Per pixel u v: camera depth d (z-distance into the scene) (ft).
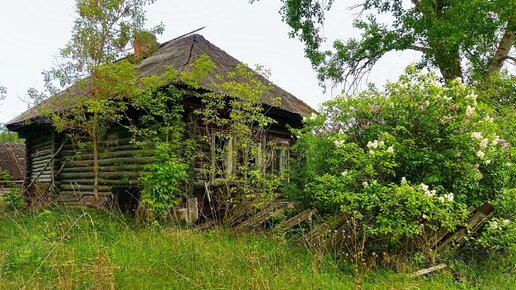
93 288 13.60
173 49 39.37
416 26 39.73
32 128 43.62
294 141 36.58
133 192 29.04
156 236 20.66
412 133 21.72
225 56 40.34
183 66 31.60
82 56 30.09
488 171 21.40
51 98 32.50
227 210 25.52
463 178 20.31
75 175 37.99
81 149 36.78
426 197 18.19
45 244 18.40
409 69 22.34
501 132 23.82
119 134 33.50
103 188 34.17
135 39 32.71
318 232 20.47
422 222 19.39
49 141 42.06
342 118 23.75
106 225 23.47
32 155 46.06
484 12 36.19
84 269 15.05
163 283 14.65
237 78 35.12
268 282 14.14
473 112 20.66
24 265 16.26
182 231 21.21
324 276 15.94
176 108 27.71
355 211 18.99
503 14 35.55
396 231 18.16
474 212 20.61
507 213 20.83
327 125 24.29
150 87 27.43
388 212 18.70
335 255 18.89
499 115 28.32
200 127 29.99
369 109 23.18
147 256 17.40
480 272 18.39
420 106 21.66
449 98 21.35
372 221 19.63
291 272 15.94
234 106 27.96
